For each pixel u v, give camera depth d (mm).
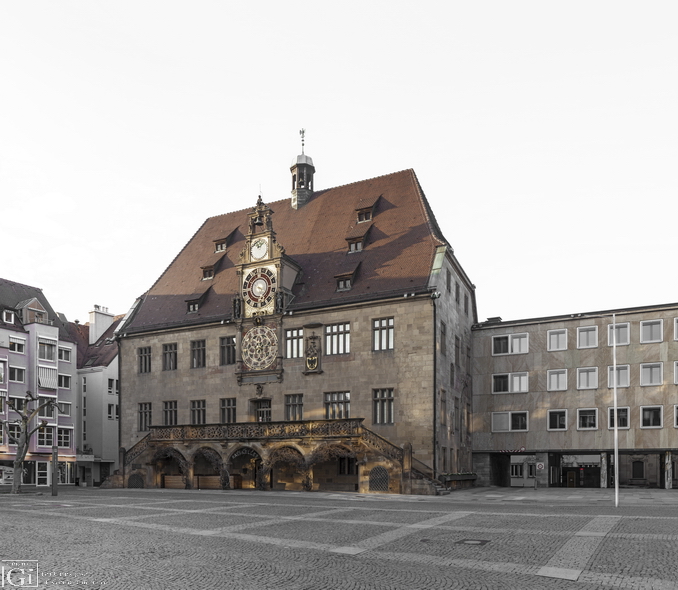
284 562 14789
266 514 25094
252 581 12898
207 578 13172
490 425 52594
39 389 60938
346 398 45281
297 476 44875
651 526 20469
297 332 47719
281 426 43406
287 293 48625
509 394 52312
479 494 39906
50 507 29219
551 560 14914
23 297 65000
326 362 46125
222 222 60812
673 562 14594
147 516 24641
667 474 47875
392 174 54031
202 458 48188
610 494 40406
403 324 43906
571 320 50844
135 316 56625
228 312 51000
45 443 61094
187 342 52562
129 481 49250
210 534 19344
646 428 47156
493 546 16844
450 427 46094
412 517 23719
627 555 15414
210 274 55250
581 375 49938
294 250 52562
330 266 49312
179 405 52094
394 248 47656
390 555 15641
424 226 47938
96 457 68000
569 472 64062
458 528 20375
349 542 17641
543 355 51531
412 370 43125
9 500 34438
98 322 75375
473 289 56188
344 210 53406
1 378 58156
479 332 54312
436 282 43812
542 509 27203
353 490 43156
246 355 49281
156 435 48469
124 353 55625
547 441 50375
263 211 50281
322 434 41781
